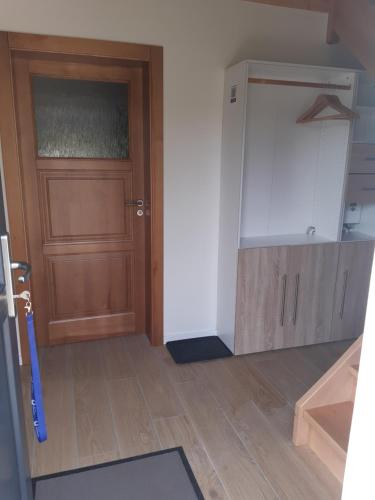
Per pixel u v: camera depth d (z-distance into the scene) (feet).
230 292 9.15
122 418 7.05
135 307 10.14
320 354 9.43
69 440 6.50
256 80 8.59
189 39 8.36
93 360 9.00
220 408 7.36
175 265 9.46
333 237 9.67
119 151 9.17
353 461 3.24
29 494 4.74
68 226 9.18
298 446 6.44
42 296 9.31
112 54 7.94
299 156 9.92
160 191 8.83
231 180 8.75
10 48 7.39
